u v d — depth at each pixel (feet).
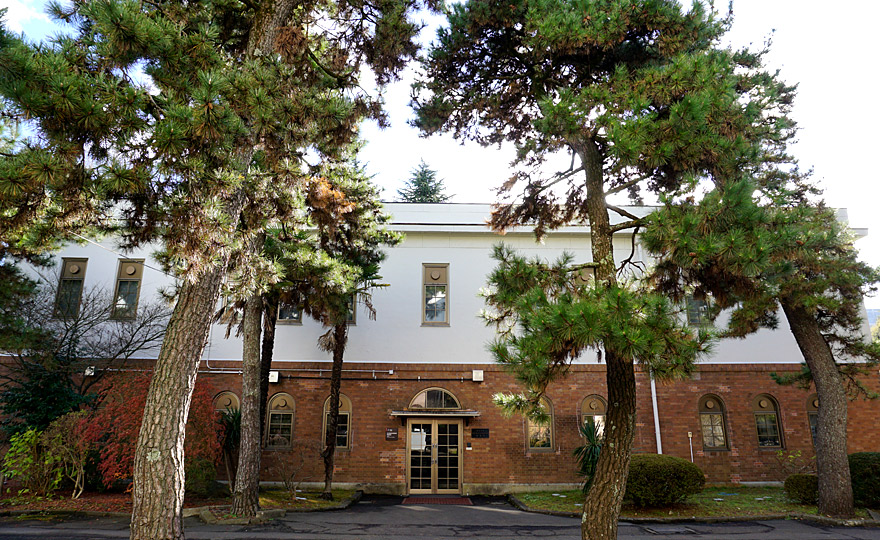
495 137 30.73
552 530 33.78
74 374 51.11
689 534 32.94
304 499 44.24
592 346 19.63
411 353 54.95
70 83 15.67
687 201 20.24
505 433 53.06
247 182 22.26
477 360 54.95
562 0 23.57
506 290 22.49
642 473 40.27
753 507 41.19
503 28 26.20
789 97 41.37
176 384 18.53
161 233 20.21
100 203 19.40
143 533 16.94
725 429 54.03
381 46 28.48
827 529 34.76
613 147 19.51
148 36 17.24
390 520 36.81
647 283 23.73
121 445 40.27
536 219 30.32
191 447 41.78
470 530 33.55
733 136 21.67
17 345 38.75
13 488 43.27
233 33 26.78
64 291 54.39
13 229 17.56
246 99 19.33
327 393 53.78
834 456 38.29
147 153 17.99
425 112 29.19
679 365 18.44
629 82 21.70
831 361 40.22
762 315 40.42
